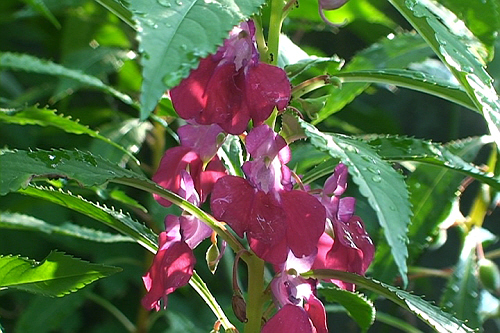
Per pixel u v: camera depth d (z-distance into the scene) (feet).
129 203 3.12
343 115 4.29
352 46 4.67
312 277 2.61
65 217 4.00
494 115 2.44
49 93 4.30
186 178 2.60
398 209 2.45
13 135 4.25
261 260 2.62
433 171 3.14
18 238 4.21
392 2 2.51
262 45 2.60
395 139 2.74
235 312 2.59
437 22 2.48
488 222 4.39
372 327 4.45
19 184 2.54
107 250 4.09
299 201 2.54
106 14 3.93
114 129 3.57
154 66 2.25
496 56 3.12
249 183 2.54
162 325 4.05
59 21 4.35
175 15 2.28
